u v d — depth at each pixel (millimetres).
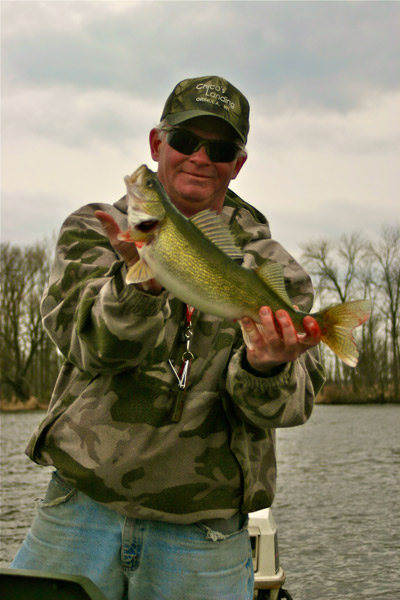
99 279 1156
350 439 9570
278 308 1042
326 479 5750
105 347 1061
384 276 21562
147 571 1251
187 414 1211
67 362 1295
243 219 1428
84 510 1253
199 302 1016
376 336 21750
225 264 1022
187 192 1328
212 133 1313
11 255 21562
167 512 1219
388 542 3609
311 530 3902
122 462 1195
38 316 21516
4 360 20688
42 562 1262
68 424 1231
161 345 1226
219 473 1230
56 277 1247
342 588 2887
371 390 21594
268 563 2160
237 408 1237
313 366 1311
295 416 1212
